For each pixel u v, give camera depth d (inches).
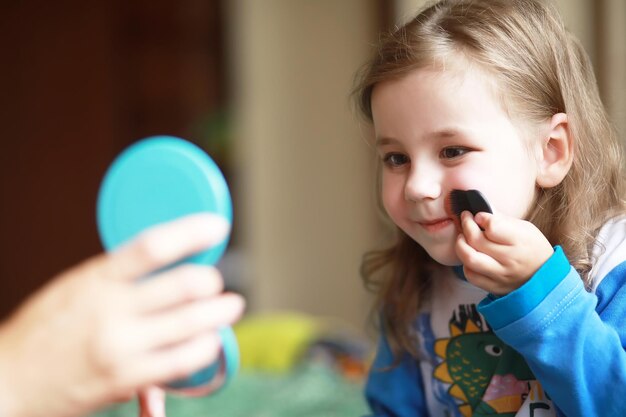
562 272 30.0
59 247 136.3
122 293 15.8
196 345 16.0
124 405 74.0
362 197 135.2
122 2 137.8
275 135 140.0
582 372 29.9
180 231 16.1
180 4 140.0
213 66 142.3
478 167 31.3
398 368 40.3
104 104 135.9
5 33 135.6
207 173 20.2
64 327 15.6
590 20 99.7
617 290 33.0
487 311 30.3
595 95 38.8
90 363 15.4
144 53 140.4
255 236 140.3
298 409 73.8
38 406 15.6
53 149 136.1
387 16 125.7
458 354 37.6
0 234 136.5
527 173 33.0
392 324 40.1
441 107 31.4
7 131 136.2
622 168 39.2
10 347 15.8
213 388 20.9
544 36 35.5
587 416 30.3
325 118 137.1
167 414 73.5
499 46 33.3
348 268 137.4
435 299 38.6
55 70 135.7
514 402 35.4
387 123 32.7
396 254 39.8
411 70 32.1
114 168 20.8
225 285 135.3
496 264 29.7
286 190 139.5
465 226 30.4
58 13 135.6
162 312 16.0
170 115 140.9
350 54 133.7
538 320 29.7
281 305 140.0
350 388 80.2
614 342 30.2
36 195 136.6
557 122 34.2
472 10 35.1
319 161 138.2
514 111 32.7
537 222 34.2
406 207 32.6
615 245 34.5
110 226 20.8
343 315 137.5
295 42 138.2
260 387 82.0
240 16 140.5
